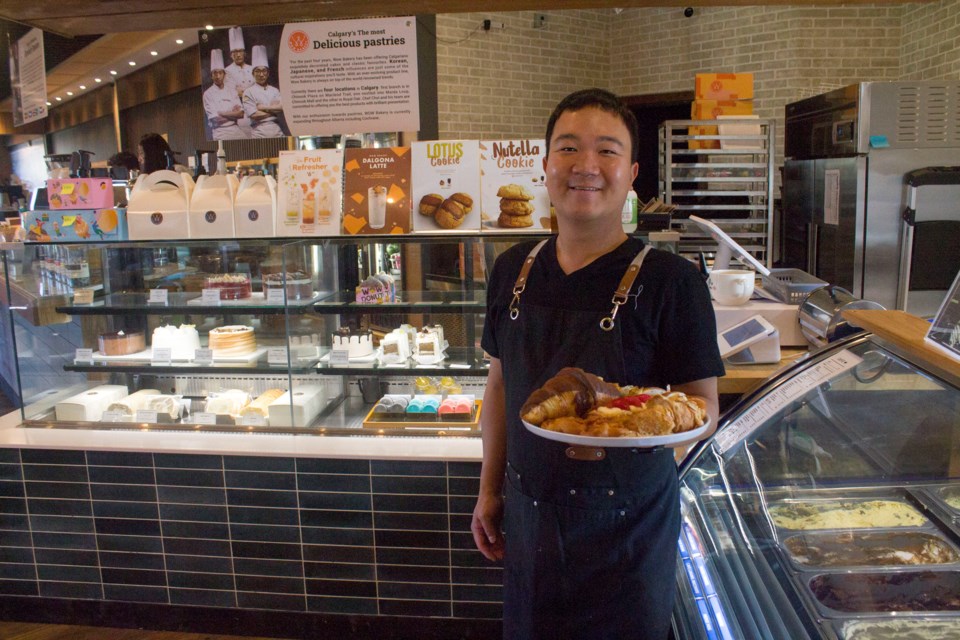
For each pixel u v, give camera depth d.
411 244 2.59
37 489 2.57
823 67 5.79
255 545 2.50
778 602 1.26
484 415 1.67
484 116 6.29
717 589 1.42
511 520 1.46
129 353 2.82
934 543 1.32
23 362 2.72
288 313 2.63
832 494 1.47
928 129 3.62
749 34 6.02
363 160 2.58
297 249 2.62
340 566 2.47
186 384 2.84
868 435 1.50
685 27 6.38
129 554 2.57
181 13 3.55
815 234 4.23
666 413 1.08
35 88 3.89
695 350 1.32
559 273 1.39
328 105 2.90
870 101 3.61
